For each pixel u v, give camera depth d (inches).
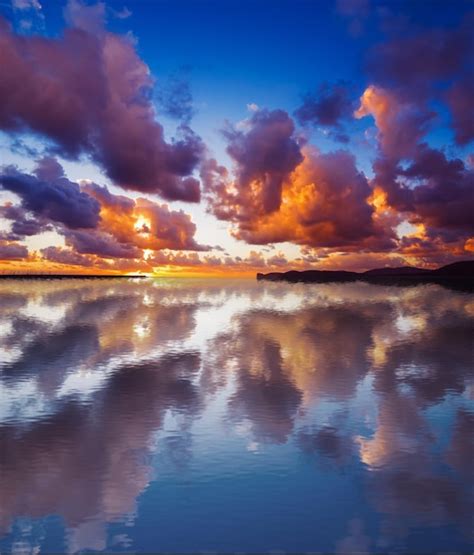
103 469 305.4
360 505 262.8
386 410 427.5
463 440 354.6
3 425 386.9
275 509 258.8
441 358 679.1
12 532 238.4
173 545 228.4
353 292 2832.2
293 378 550.0
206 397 469.1
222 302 1845.5
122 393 482.9
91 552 222.8
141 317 1246.3
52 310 1459.2
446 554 221.5
